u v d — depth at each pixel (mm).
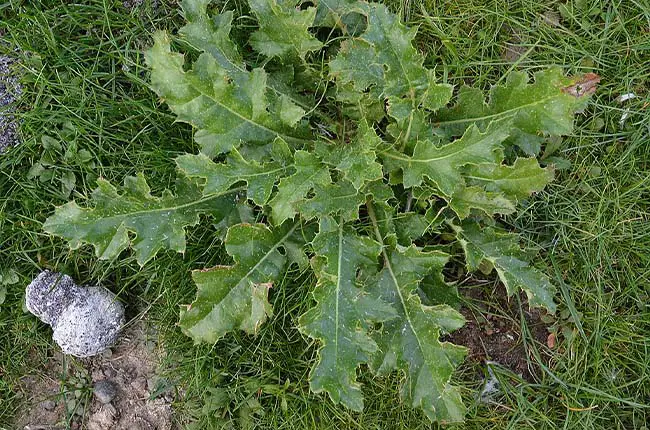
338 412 2248
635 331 2285
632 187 2264
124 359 2342
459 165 1852
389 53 1920
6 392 2330
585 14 2279
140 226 1948
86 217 1918
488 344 2326
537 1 2295
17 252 2260
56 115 2229
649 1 2264
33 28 2215
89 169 2234
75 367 2338
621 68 2277
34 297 2215
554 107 1960
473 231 2100
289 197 1894
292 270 2232
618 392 2281
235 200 2084
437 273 2053
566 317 2283
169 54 1825
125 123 2244
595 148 2283
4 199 2244
